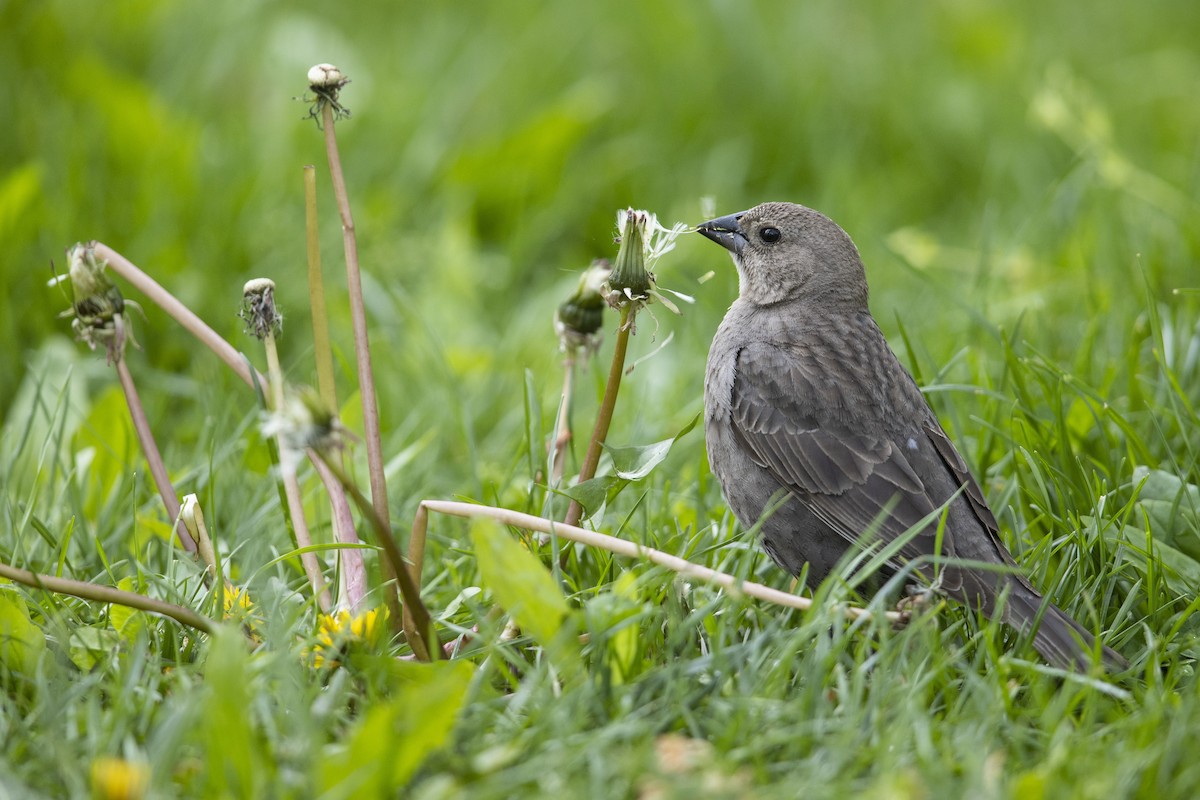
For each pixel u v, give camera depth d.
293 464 6.28
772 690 6.38
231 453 9.34
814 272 9.53
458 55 16.59
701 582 7.59
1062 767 5.80
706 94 15.72
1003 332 9.28
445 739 5.63
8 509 8.26
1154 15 19.53
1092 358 10.62
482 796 5.42
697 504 9.02
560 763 5.65
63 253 11.79
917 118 15.95
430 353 11.61
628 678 6.54
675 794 5.45
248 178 13.09
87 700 6.28
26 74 14.41
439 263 12.75
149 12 15.66
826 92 16.05
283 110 14.81
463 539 8.70
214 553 7.48
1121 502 8.44
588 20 17.11
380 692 6.43
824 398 8.76
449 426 10.66
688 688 6.47
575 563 7.93
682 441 10.33
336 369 11.31
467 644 7.29
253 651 6.88
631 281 7.30
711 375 9.24
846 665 6.86
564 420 8.33
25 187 11.58
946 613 7.65
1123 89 17.08
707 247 13.62
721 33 16.02
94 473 9.04
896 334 11.73
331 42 15.57
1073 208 13.15
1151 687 6.56
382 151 14.40
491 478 9.34
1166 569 7.78
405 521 8.77
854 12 18.36
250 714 6.00
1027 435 8.71
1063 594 7.77
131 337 7.74
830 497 8.55
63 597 7.25
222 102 15.51
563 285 12.66
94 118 13.29
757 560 8.96
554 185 14.25
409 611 6.96
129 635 6.82
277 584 7.16
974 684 6.34
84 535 8.21
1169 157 15.11
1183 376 9.80
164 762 5.50
